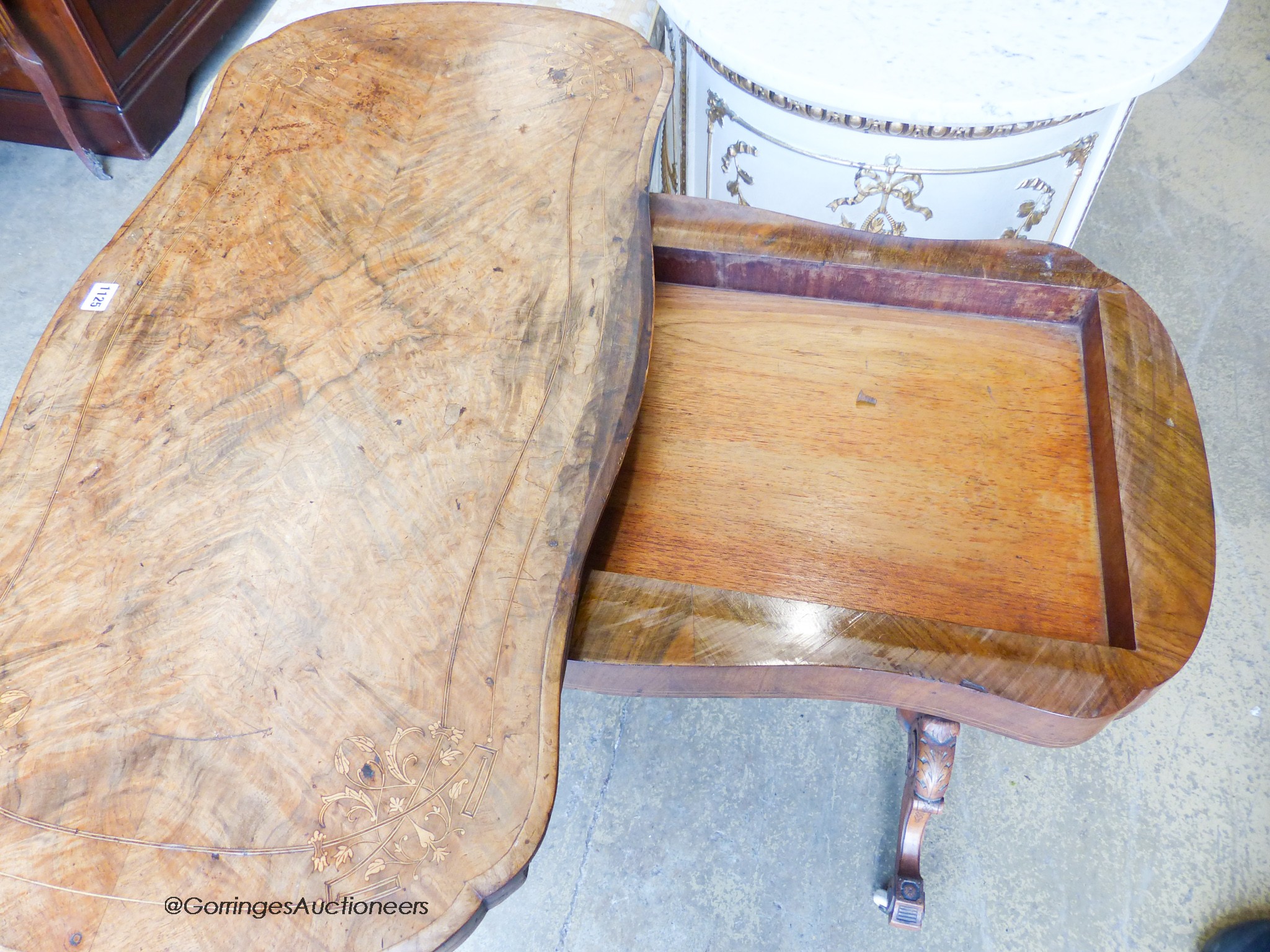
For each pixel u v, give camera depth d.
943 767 1.21
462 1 1.56
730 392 1.25
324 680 0.85
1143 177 2.41
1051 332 1.28
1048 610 1.06
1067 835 1.46
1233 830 1.45
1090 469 1.17
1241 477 1.86
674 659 0.91
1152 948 1.35
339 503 0.96
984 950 1.36
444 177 1.26
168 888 0.76
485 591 0.90
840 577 1.09
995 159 1.45
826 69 1.33
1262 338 2.07
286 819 0.79
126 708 0.84
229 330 1.11
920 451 1.19
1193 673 1.61
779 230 1.30
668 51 1.92
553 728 0.82
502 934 1.40
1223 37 2.73
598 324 1.09
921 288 1.29
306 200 1.25
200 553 0.94
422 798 0.79
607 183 1.23
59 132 2.49
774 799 1.51
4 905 0.75
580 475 0.97
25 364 2.08
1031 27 1.38
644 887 1.44
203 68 2.74
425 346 1.08
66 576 0.93
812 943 1.38
